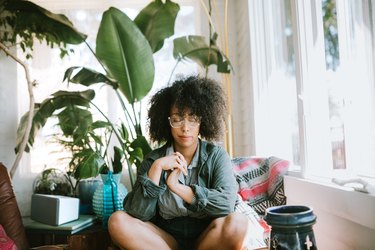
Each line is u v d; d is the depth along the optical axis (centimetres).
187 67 325
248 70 293
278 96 252
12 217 210
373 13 136
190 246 166
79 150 275
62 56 292
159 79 324
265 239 124
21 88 319
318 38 183
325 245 165
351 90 154
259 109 273
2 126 314
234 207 172
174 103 168
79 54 321
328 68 176
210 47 280
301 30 193
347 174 156
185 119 165
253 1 281
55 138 299
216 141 188
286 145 238
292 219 98
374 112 139
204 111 171
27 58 293
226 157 172
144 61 246
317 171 186
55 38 275
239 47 325
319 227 171
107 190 229
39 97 317
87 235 208
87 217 243
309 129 188
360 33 146
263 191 210
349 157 156
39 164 315
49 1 324
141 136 241
